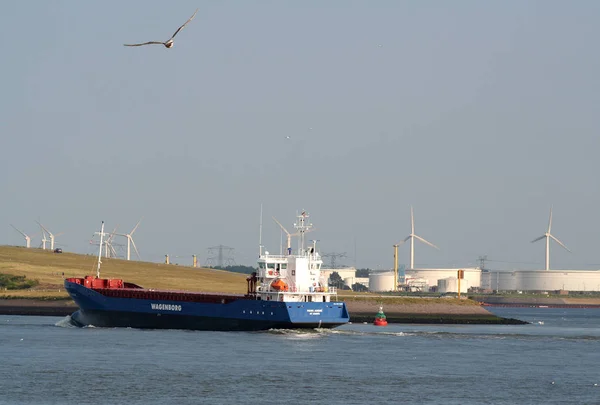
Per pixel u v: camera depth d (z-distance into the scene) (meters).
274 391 178.00
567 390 185.50
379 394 177.38
